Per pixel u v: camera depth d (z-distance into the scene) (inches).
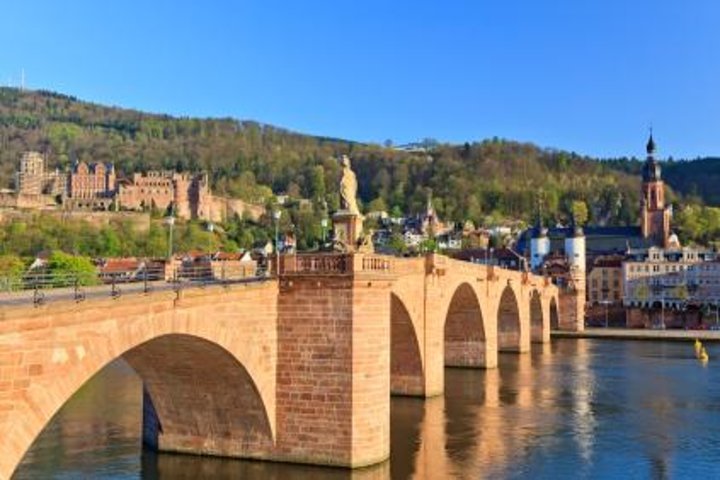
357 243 2016.5
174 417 1980.8
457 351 4037.9
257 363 1808.6
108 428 2289.6
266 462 1889.8
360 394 1838.1
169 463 1903.3
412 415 2657.5
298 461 1861.5
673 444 2315.5
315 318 1854.1
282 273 1879.9
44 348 1196.5
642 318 7726.4
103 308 1315.2
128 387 3051.2
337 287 1835.6
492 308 4057.6
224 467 1863.9
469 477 1897.1
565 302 7091.5
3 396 1129.4
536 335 5930.1
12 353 1141.1
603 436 2409.0
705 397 3179.1
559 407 2901.1
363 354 1845.5
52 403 1213.7
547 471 1985.7
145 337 1427.2
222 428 1935.3
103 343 1321.4
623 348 5472.4
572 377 3757.4
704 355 4564.5
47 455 1982.0
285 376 1875.0
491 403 2945.4
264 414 1865.2
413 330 2827.3
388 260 2018.9
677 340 6156.5
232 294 1696.6
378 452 1892.2
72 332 1251.8
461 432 2407.7
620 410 2869.1
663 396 3203.7
